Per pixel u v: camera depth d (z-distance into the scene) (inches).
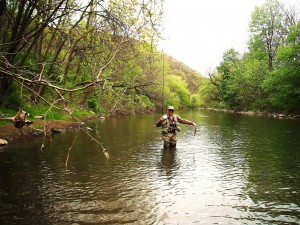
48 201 228.5
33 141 482.0
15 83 640.4
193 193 251.6
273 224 196.1
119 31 334.6
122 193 248.7
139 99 1016.2
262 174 312.0
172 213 210.7
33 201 228.2
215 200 236.5
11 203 224.1
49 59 679.7
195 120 1107.9
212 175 306.3
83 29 518.0
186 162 362.3
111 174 303.9
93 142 490.9
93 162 352.8
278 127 810.2
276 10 1918.1
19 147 430.9
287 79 1396.4
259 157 394.6
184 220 199.9
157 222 195.8
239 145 490.0
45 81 225.0
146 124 837.8
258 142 523.8
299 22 1380.4
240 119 1179.9
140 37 329.4
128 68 778.2
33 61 604.1
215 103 3085.6
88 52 505.0
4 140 450.9
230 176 303.4
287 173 316.5
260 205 227.6
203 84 3100.4
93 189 257.0
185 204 227.6
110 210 213.9
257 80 1886.1
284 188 267.4
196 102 3720.5
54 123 628.7
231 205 226.8
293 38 1371.8
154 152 421.7
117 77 695.7
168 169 327.9
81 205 221.5
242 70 2156.7
